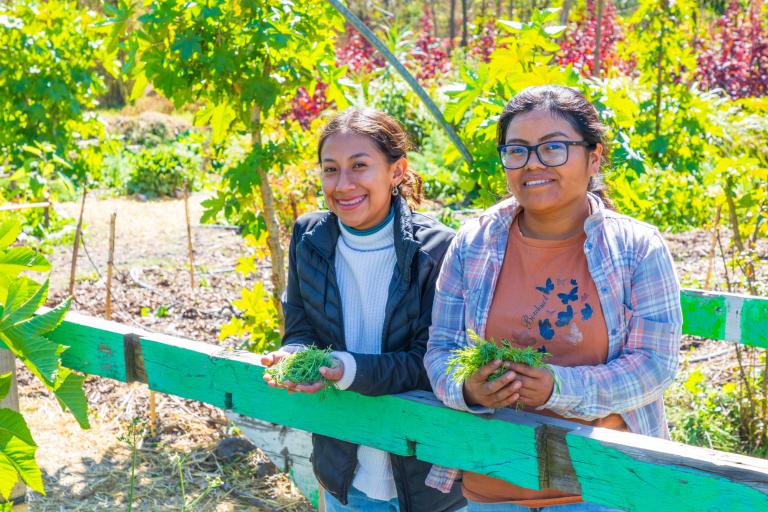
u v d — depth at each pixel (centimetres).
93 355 274
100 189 1320
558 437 181
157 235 998
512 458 189
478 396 186
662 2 636
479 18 1889
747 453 415
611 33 1492
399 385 215
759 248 752
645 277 193
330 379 206
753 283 455
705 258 756
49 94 900
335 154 226
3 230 264
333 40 453
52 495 399
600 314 196
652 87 630
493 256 209
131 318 668
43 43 900
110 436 466
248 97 406
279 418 234
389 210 237
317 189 702
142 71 419
